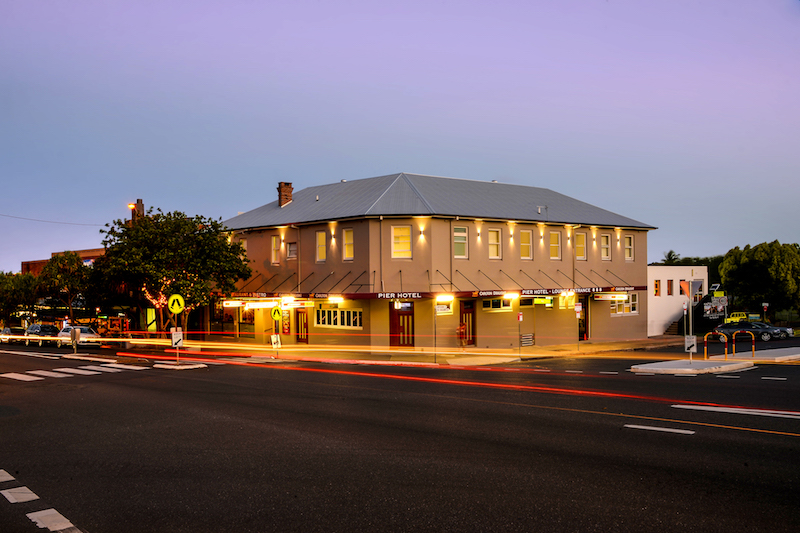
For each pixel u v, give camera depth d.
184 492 8.57
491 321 34.56
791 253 52.69
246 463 9.96
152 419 13.98
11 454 10.98
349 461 9.94
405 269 31.59
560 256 38.03
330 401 16.28
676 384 18.81
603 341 40.69
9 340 49.41
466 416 13.72
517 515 7.36
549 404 15.22
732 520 7.09
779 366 24.34
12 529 7.34
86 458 10.59
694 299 50.81
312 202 38.09
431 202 33.03
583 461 9.67
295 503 7.98
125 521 7.52
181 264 35.75
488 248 34.31
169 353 34.75
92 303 48.50
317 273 34.28
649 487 8.31
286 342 36.47
